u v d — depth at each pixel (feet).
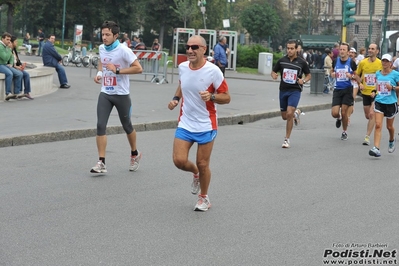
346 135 51.80
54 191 30.40
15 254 21.18
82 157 39.58
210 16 303.89
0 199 28.55
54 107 60.90
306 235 24.22
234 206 28.55
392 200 30.50
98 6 271.49
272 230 24.80
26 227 24.35
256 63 173.06
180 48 157.89
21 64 66.85
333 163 40.50
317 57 147.02
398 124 64.85
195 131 26.99
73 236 23.38
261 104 75.20
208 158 27.25
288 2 359.87
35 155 39.73
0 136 42.60
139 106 65.77
